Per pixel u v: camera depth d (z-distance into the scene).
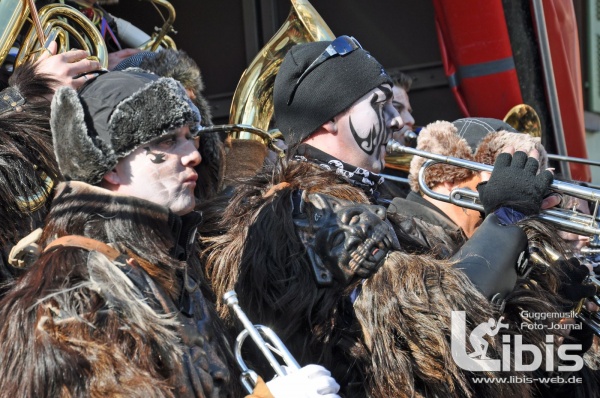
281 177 3.03
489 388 2.72
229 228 3.02
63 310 2.16
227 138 3.86
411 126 5.08
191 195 2.50
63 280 2.23
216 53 6.43
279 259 2.84
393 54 6.20
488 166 3.51
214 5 6.41
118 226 2.37
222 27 6.41
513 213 3.11
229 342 2.64
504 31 5.49
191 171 2.50
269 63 4.17
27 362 2.11
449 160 3.52
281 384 2.36
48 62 3.15
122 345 2.17
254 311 2.81
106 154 2.41
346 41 3.32
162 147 2.46
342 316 2.81
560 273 3.16
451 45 5.61
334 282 2.81
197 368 2.34
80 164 2.42
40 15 3.59
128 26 4.73
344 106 3.24
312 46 3.36
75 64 3.16
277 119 3.40
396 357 2.65
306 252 2.83
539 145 3.83
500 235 2.92
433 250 3.05
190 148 2.51
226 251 2.90
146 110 2.42
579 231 3.25
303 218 2.88
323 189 2.96
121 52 4.04
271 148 3.74
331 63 3.28
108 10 6.46
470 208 3.51
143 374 2.13
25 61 3.41
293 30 4.20
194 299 2.54
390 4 6.21
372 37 6.24
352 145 3.25
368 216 2.82
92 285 2.22
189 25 6.46
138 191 2.43
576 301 3.27
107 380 2.09
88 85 2.52
